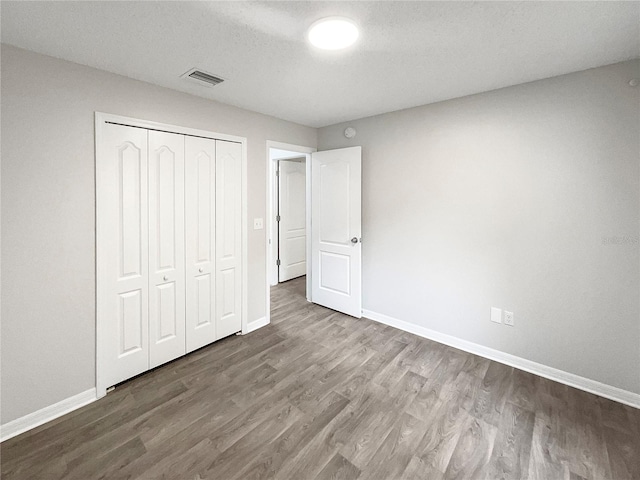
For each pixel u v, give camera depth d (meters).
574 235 2.14
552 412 1.91
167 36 1.63
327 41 1.69
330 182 3.55
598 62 1.94
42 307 1.84
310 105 2.81
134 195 2.21
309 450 1.62
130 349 2.25
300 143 3.54
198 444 1.66
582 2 1.36
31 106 1.75
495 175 2.45
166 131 2.36
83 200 1.97
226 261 2.85
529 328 2.37
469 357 2.59
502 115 2.38
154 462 1.54
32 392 1.82
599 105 2.00
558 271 2.22
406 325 3.12
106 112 2.04
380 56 1.87
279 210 4.91
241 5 1.37
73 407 1.96
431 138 2.79
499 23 1.52
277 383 2.22
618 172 1.97
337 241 3.55
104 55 1.83
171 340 2.49
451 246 2.74
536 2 1.36
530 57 1.88
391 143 3.06
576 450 1.62
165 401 2.02
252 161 3.02
